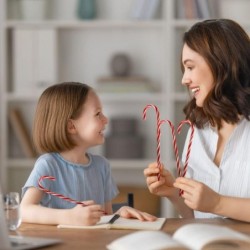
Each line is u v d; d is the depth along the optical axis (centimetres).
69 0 486
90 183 250
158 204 466
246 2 466
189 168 258
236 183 244
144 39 488
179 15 467
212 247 156
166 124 465
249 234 186
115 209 269
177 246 148
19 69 468
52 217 205
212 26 242
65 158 246
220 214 207
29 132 491
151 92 472
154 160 469
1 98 467
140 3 465
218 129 255
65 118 240
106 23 466
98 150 486
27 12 468
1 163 470
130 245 152
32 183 228
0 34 465
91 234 188
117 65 471
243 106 242
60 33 489
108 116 490
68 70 489
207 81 241
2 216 166
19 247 165
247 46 245
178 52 472
